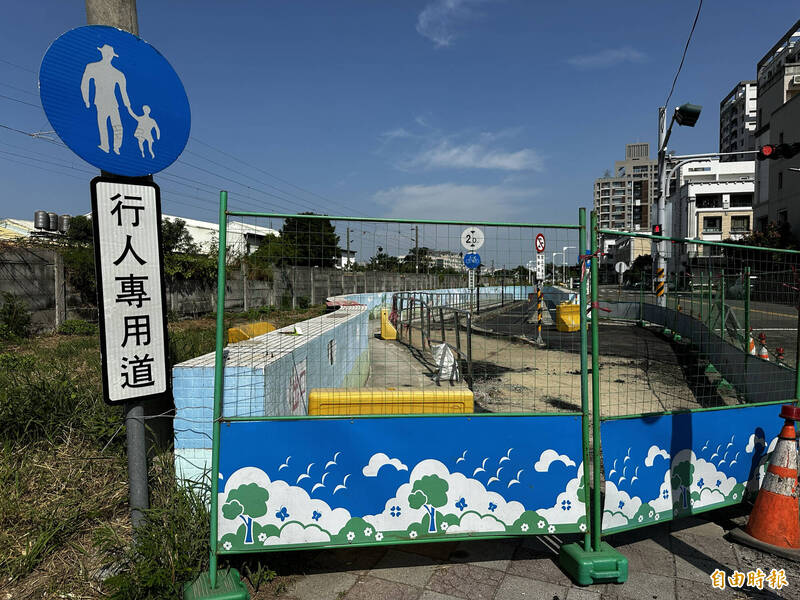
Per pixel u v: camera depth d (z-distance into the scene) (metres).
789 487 3.55
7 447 4.18
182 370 3.75
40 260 14.49
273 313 7.15
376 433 3.05
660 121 19.70
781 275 6.82
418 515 3.09
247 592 2.81
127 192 2.85
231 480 2.92
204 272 20.83
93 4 2.88
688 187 68.06
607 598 2.95
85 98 2.66
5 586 2.82
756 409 4.05
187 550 2.98
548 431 3.22
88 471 4.07
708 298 10.48
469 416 3.13
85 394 5.23
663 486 3.57
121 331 2.88
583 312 3.28
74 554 3.13
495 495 3.16
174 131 2.99
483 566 3.28
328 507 3.00
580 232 3.33
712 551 3.53
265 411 3.74
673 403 7.65
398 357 11.12
